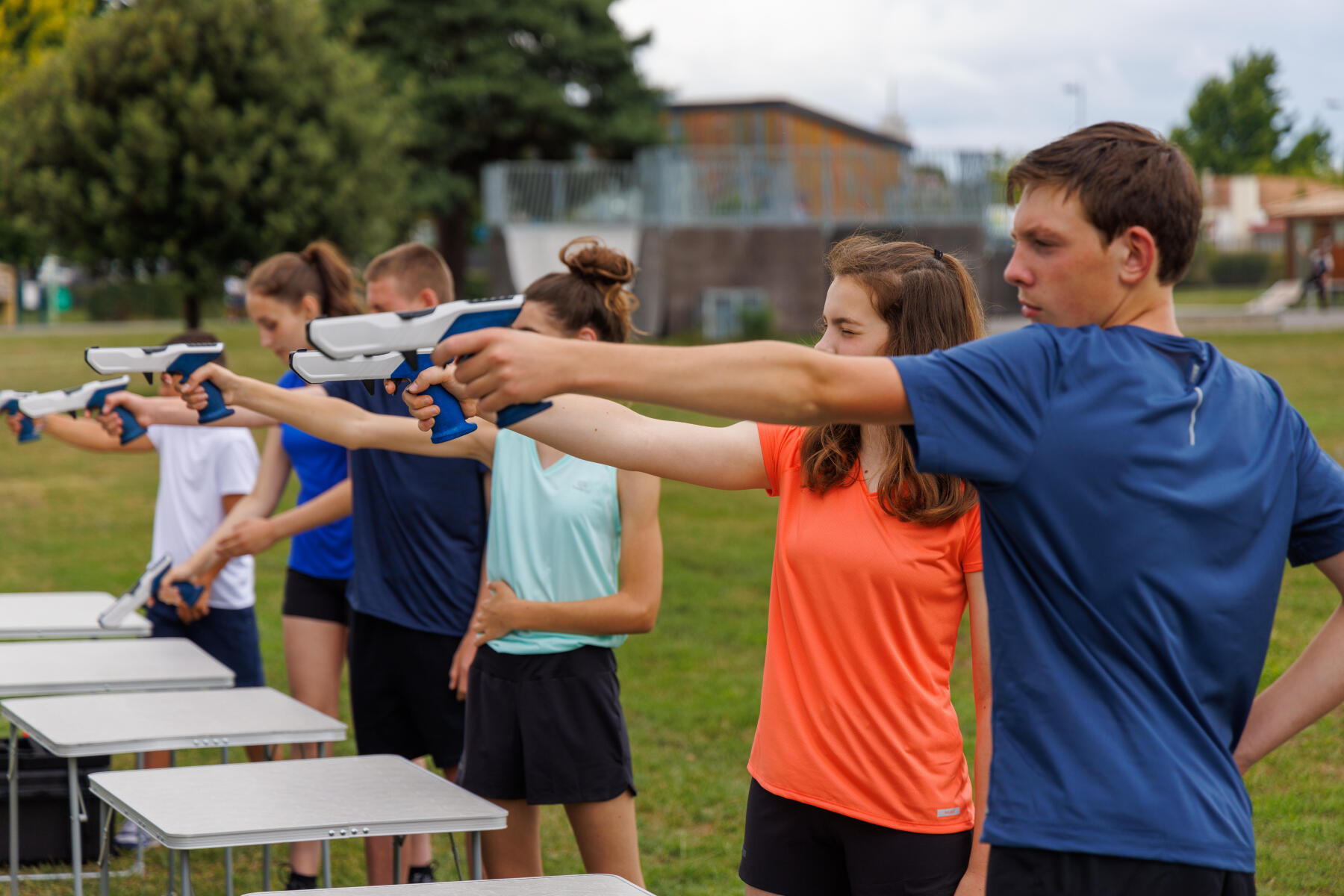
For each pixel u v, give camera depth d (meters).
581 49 29.08
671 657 6.52
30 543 9.38
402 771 2.62
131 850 4.24
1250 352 20.59
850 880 2.19
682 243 25.80
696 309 26.00
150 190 16.56
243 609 4.38
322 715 3.01
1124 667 1.51
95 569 8.48
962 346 1.51
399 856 2.64
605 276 2.99
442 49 28.23
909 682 2.13
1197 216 1.56
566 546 2.90
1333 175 62.84
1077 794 1.49
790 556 2.21
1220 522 1.53
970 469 1.48
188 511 4.37
